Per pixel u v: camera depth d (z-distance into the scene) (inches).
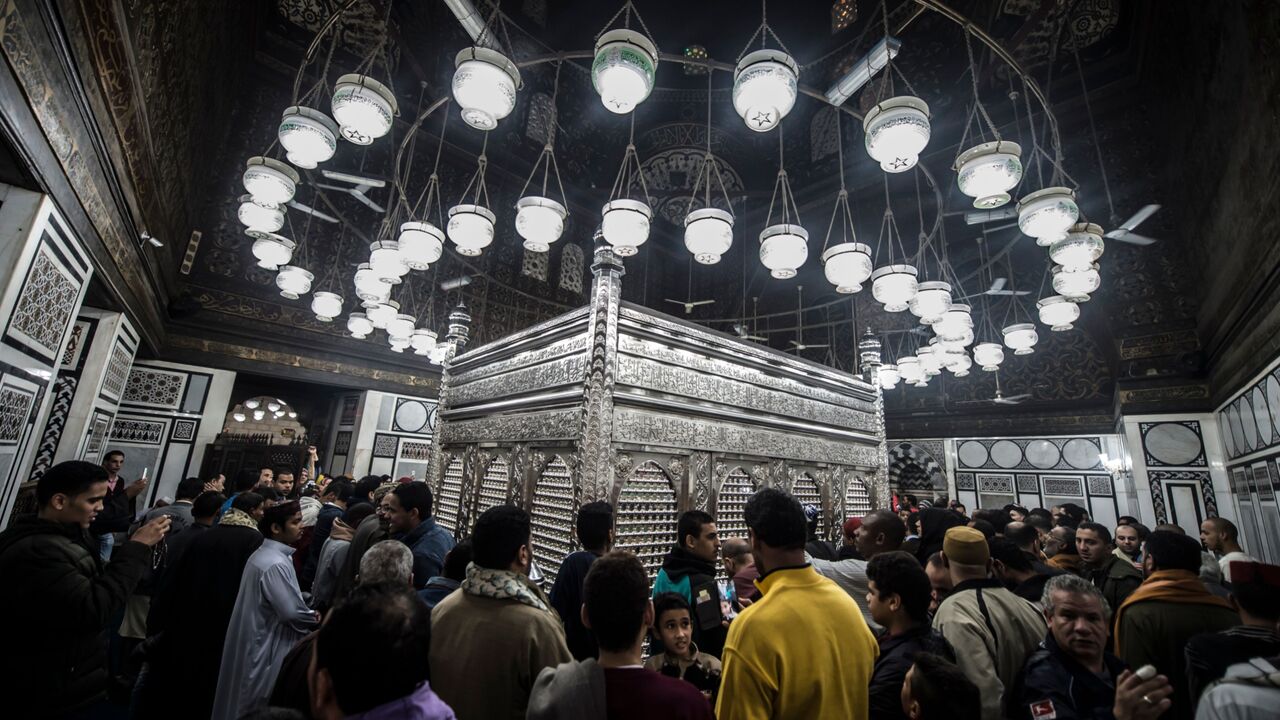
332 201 345.4
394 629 36.7
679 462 142.3
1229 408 249.0
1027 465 405.7
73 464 83.9
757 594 100.9
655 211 518.6
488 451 172.7
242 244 310.2
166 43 153.3
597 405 124.8
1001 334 423.8
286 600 94.0
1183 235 279.1
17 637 73.7
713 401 155.8
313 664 38.3
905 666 59.2
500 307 414.6
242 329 303.7
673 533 136.6
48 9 87.7
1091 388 384.2
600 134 503.8
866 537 108.3
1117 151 319.0
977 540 75.7
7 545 76.4
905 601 64.0
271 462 302.5
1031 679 58.7
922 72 405.7
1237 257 205.8
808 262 493.0
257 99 320.2
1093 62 322.7
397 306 221.5
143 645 98.7
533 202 134.3
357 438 337.4
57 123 99.7
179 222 246.8
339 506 169.0
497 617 62.3
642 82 108.6
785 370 185.9
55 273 113.5
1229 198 207.3
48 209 102.4
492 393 180.5
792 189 485.7
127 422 271.6
